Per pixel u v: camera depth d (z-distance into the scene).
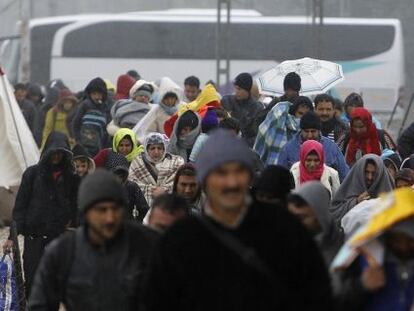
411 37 103.94
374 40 100.50
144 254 17.20
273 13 106.44
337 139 36.34
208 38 101.62
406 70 105.06
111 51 102.75
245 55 100.38
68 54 103.00
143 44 102.56
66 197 28.95
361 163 27.36
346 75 100.38
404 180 28.11
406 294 15.24
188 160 34.31
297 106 35.41
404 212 14.84
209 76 101.88
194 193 24.72
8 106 43.28
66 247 17.22
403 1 101.44
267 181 18.36
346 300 15.19
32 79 102.69
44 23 103.31
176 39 102.12
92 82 45.34
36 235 28.97
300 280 14.86
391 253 15.25
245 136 40.72
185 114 34.03
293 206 17.39
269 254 14.80
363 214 18.83
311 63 42.03
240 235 14.83
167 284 14.80
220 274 14.73
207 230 14.83
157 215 18.47
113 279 17.14
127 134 34.31
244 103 41.44
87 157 30.16
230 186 14.80
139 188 28.56
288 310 14.82
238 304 14.70
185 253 14.77
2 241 39.78
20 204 29.02
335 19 100.69
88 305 17.14
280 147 34.78
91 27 102.94
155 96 48.81
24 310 28.75
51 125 53.12
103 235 17.02
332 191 29.67
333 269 15.36
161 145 31.31
